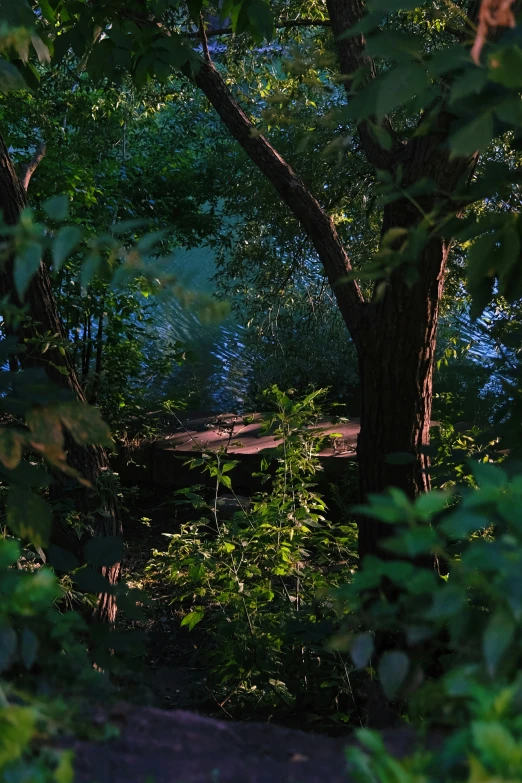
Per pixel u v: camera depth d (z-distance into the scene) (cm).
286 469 511
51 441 164
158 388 1095
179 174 1332
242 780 119
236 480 761
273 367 1103
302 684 390
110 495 457
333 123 198
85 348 810
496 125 171
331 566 508
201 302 147
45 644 164
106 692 154
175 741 135
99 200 960
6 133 991
